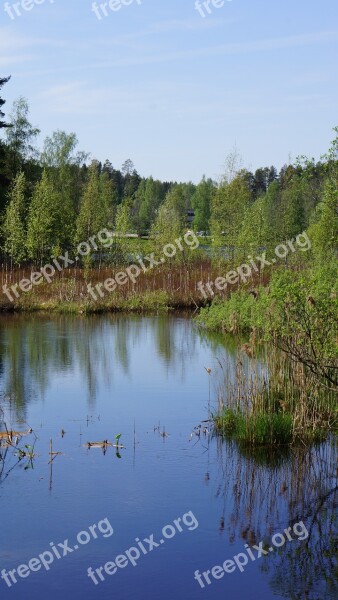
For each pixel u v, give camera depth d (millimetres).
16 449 12070
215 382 17484
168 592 7520
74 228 49531
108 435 12945
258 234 40969
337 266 16719
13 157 66625
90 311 34188
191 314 34094
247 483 10531
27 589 7559
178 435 12953
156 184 116375
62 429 13266
